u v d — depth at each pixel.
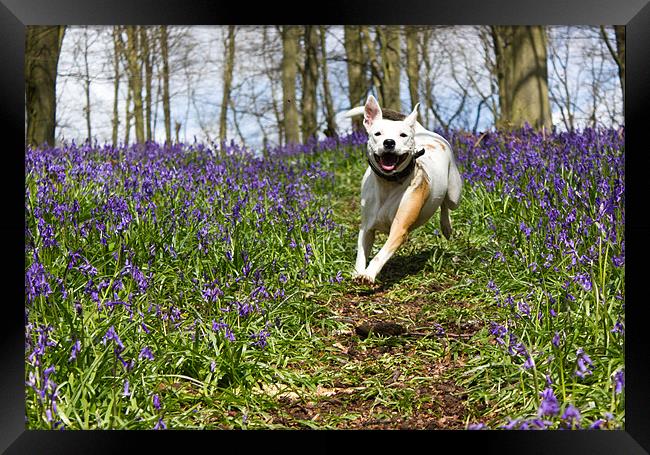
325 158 12.41
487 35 21.53
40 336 3.39
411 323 5.23
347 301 5.71
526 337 4.26
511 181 7.20
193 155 10.05
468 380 4.12
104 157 8.54
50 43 12.77
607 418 3.38
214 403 3.87
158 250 5.43
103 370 3.58
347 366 4.53
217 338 4.23
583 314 4.15
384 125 5.46
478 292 5.68
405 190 5.70
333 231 7.16
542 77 12.50
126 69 18.77
